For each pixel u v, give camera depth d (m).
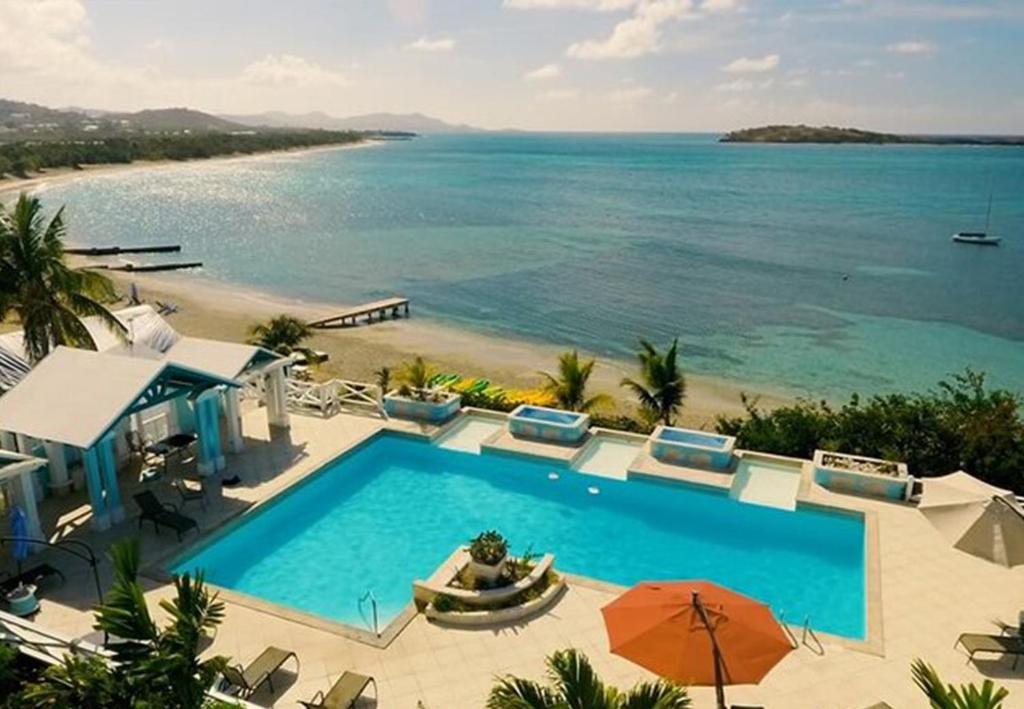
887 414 22.70
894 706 12.64
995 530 13.70
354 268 67.00
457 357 42.03
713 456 21.89
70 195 124.25
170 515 18.25
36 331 23.06
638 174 182.38
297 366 34.03
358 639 14.50
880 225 91.88
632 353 43.59
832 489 20.53
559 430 23.88
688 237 82.81
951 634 14.53
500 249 75.50
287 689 13.10
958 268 66.62
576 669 8.51
